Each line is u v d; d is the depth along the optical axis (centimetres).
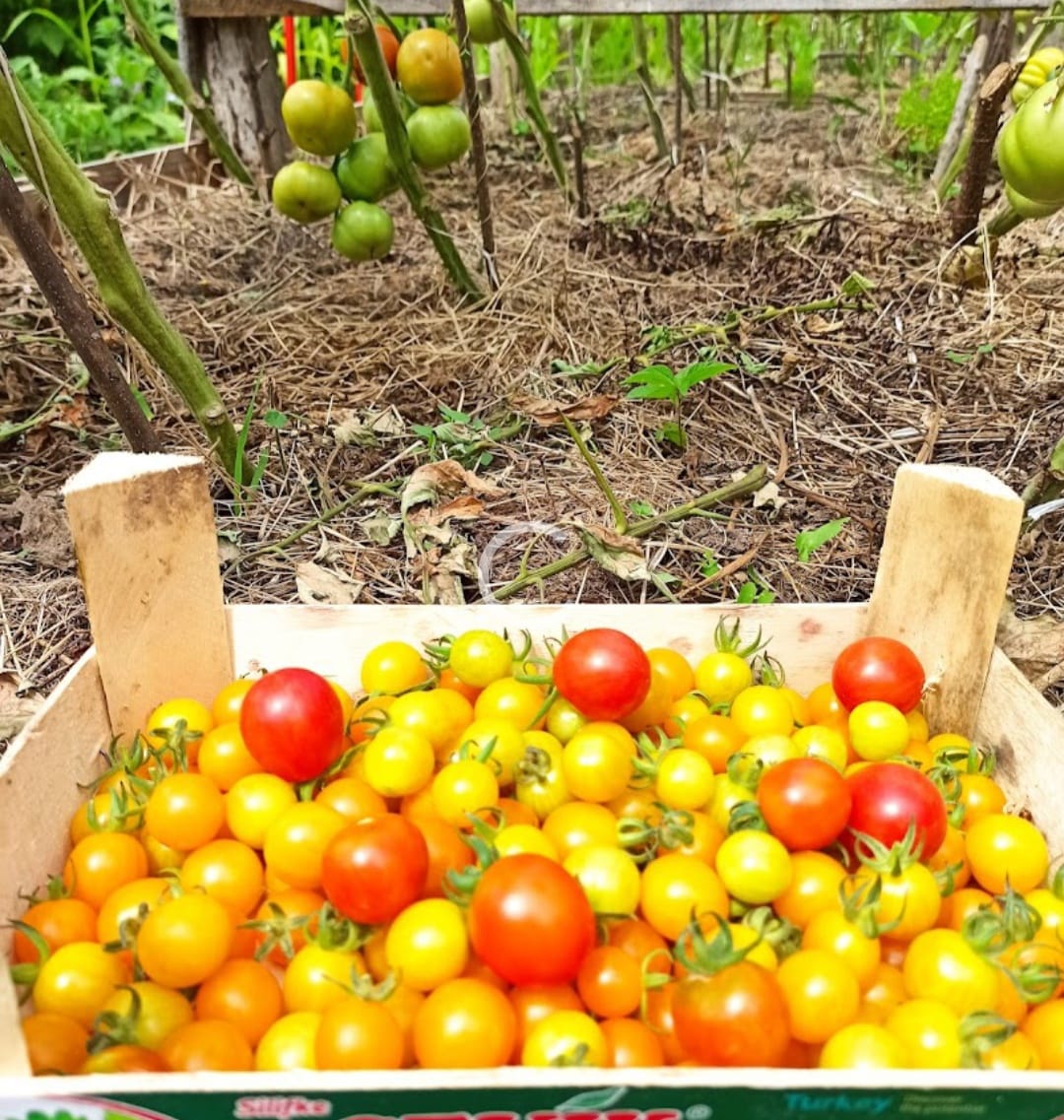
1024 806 41
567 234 103
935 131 116
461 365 83
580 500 68
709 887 33
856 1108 26
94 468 41
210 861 35
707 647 47
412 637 46
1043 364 82
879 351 84
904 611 45
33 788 37
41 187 56
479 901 30
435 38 80
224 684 46
